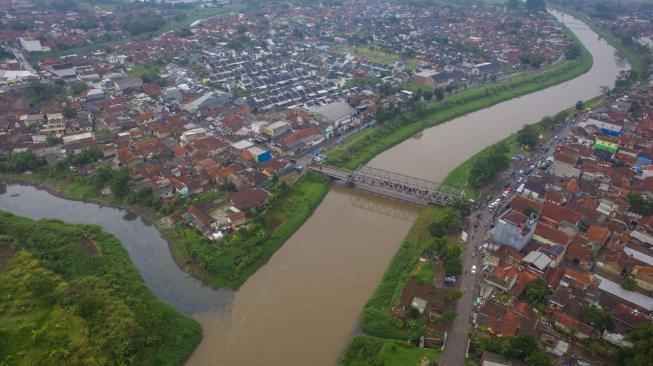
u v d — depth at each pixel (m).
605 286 94.00
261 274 104.94
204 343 85.56
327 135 173.25
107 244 110.81
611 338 81.06
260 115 192.25
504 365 75.50
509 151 160.25
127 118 182.00
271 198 126.31
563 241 104.69
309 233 121.25
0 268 95.50
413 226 122.12
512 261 101.56
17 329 79.56
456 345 81.88
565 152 150.25
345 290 100.12
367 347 81.75
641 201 120.88
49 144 155.00
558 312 86.94
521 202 120.12
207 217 117.44
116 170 140.75
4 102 184.50
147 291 96.44
